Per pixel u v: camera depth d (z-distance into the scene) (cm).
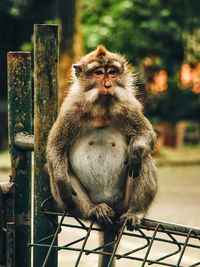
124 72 461
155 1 1628
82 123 455
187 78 1889
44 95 447
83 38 1473
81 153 458
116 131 461
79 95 455
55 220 450
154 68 1755
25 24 1612
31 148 448
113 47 1536
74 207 446
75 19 1289
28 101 458
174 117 1858
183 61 1850
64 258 639
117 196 470
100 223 434
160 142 1658
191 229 390
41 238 448
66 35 1283
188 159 1588
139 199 449
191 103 1877
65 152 455
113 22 1534
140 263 617
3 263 421
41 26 443
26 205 455
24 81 455
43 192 449
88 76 452
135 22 1634
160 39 1712
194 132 1878
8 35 1650
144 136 457
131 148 443
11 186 424
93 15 1543
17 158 455
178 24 1717
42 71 446
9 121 459
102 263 455
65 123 451
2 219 416
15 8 1549
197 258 641
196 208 1017
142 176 451
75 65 463
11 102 456
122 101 452
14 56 453
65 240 692
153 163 462
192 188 1227
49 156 441
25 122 457
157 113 1852
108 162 455
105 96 444
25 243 452
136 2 1620
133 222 424
